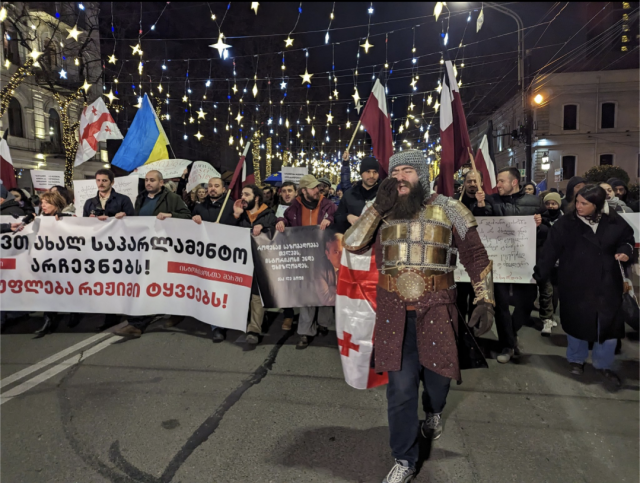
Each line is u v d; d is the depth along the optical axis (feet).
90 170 91.66
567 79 97.66
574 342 13.87
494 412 11.51
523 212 15.48
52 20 66.23
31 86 73.41
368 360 9.43
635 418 11.15
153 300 17.31
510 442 10.07
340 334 9.72
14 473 8.91
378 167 15.28
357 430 10.55
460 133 14.66
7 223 17.79
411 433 8.23
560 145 99.55
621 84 96.02
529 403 12.01
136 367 14.37
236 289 16.35
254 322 16.88
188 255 16.99
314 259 15.87
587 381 13.47
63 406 11.72
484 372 14.23
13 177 28.19
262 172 102.58
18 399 12.13
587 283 13.10
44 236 17.65
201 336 17.67
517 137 72.79
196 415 11.21
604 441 10.11
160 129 25.68
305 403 11.90
